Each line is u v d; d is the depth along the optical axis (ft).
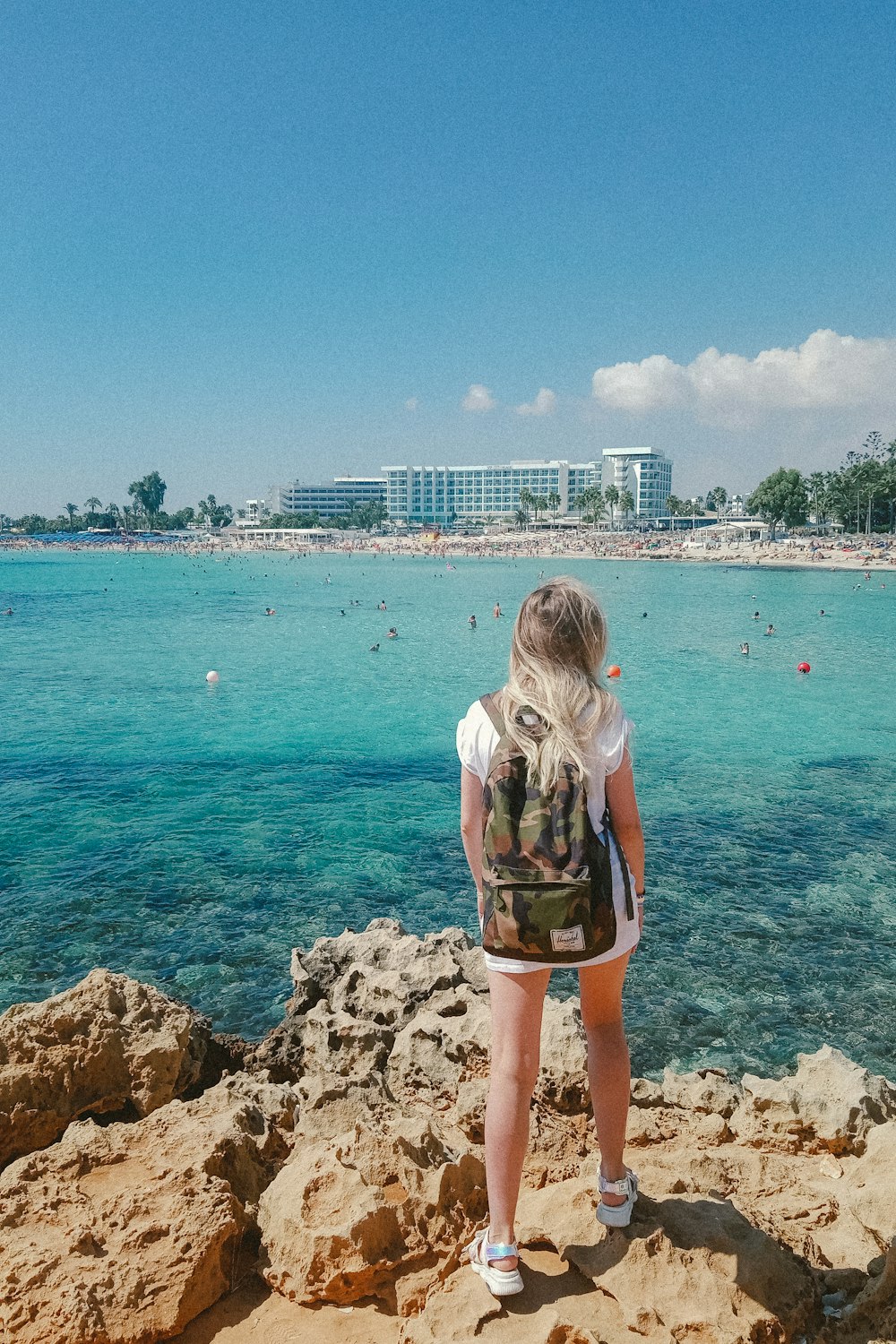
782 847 47.03
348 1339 8.74
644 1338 8.54
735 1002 32.42
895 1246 9.41
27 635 148.87
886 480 476.54
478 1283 8.99
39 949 35.09
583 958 8.50
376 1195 9.95
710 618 182.91
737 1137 15.07
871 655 127.85
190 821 50.19
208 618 181.68
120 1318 8.65
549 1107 14.65
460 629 162.40
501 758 8.81
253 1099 14.39
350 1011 21.49
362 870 43.39
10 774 59.67
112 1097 13.76
